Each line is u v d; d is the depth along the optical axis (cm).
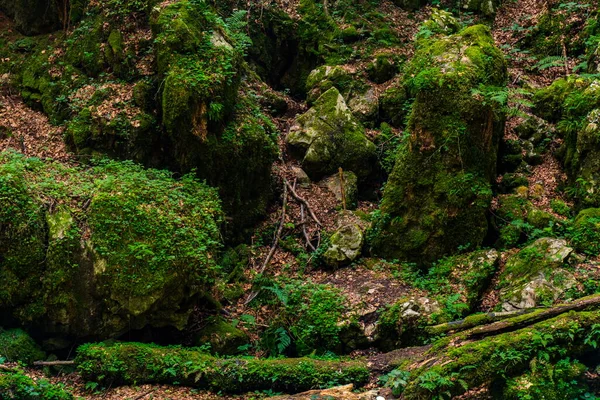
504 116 947
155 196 791
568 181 970
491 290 820
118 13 1020
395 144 1129
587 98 970
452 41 954
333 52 1294
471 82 884
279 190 1059
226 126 959
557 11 1322
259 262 943
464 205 877
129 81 980
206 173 936
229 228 957
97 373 676
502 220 905
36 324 728
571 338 622
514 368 618
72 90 1005
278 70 1317
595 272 748
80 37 1055
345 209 1030
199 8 992
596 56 1102
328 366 684
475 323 693
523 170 999
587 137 913
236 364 686
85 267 720
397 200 918
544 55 1273
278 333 784
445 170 887
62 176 830
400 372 631
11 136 969
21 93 1055
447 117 882
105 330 727
